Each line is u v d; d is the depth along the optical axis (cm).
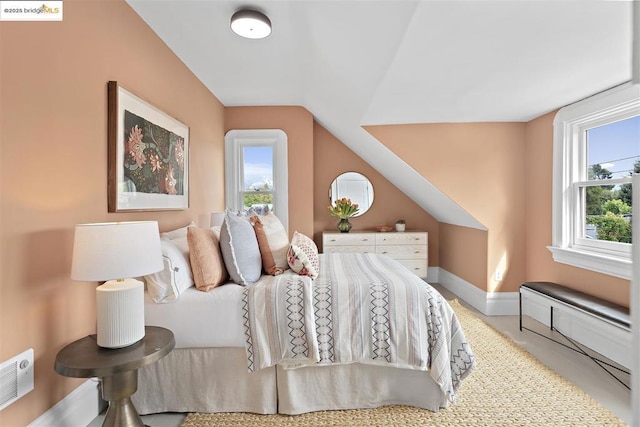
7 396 122
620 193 243
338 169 468
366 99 272
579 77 220
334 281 188
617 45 177
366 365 180
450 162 337
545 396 189
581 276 263
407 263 422
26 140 130
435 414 174
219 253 199
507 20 154
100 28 170
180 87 264
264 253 212
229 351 176
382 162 406
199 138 304
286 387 175
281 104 379
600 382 206
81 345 139
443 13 149
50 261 141
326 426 165
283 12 199
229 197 383
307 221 389
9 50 123
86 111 161
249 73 290
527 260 334
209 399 175
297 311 172
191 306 172
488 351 247
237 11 199
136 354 131
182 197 262
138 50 204
